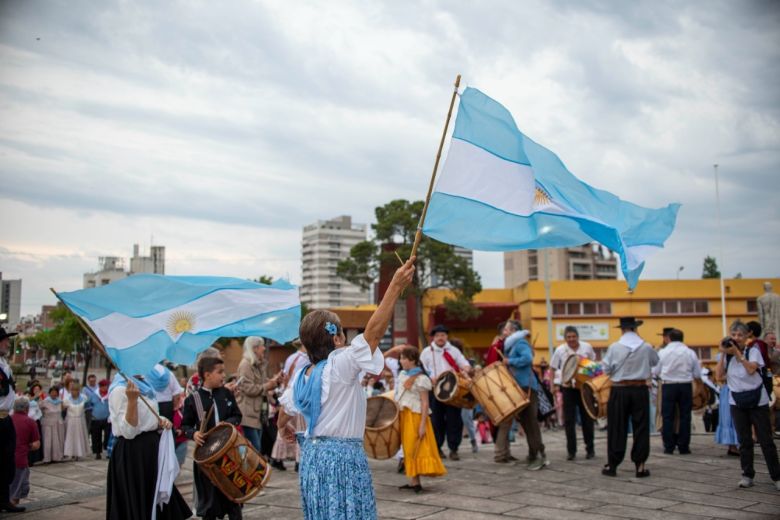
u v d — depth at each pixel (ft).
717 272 278.26
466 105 18.39
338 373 13.87
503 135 18.40
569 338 38.75
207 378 23.68
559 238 18.10
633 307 148.25
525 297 149.69
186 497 31.19
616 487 29.30
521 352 34.63
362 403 14.23
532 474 32.58
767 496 27.30
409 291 133.18
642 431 31.22
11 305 109.70
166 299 23.59
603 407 35.14
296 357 33.60
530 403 34.35
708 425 47.93
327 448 13.78
